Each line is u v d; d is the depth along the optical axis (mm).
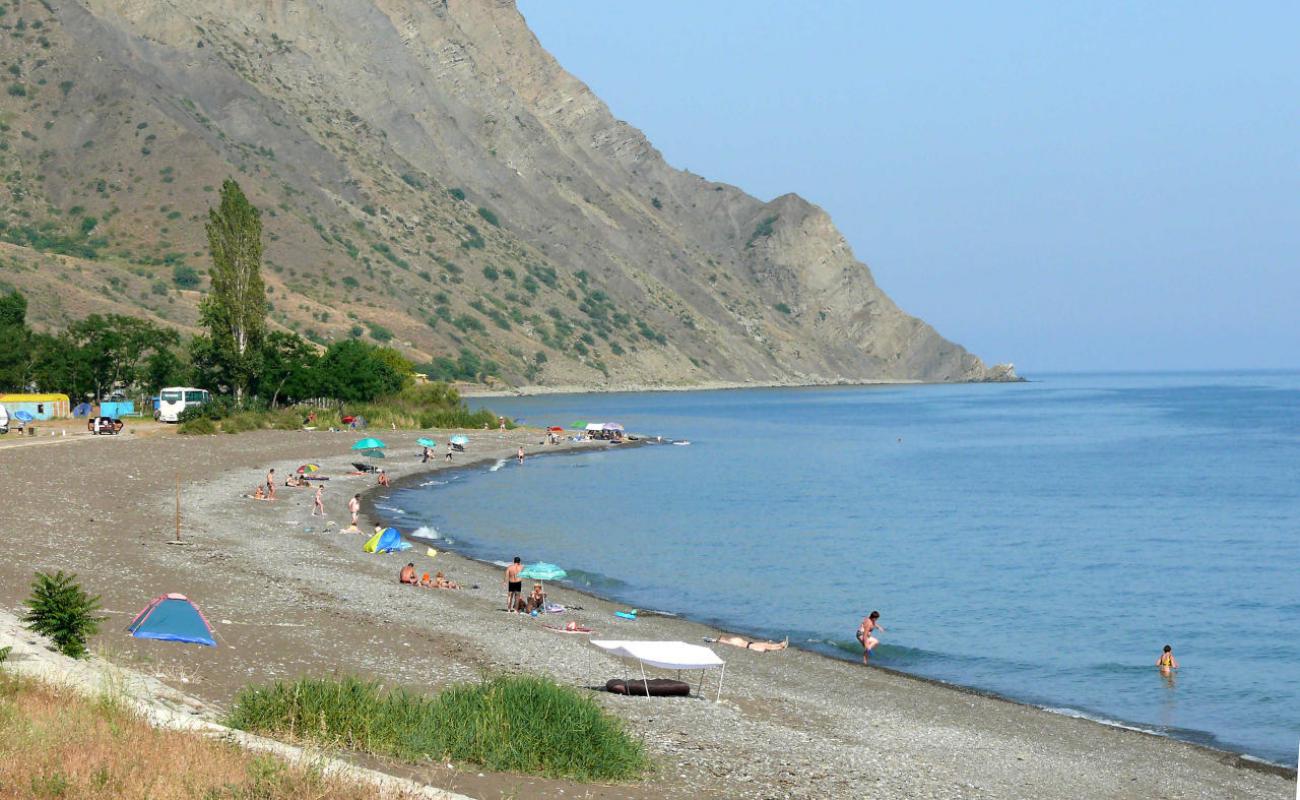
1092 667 37781
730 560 58844
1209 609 47812
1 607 28984
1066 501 89688
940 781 23719
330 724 20516
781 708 29438
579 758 20922
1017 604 48562
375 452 96125
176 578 38219
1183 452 141125
